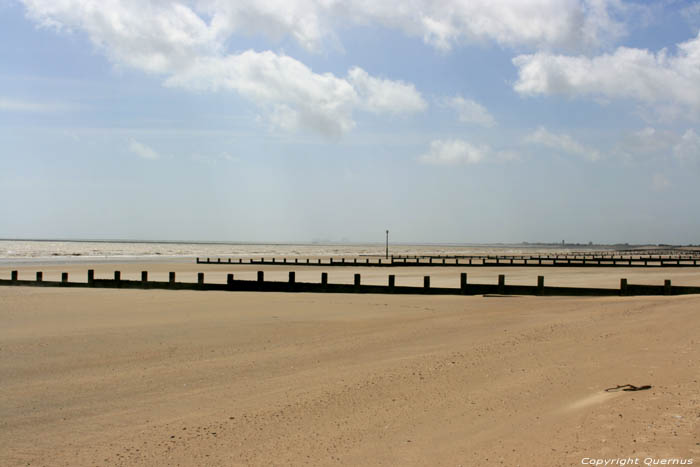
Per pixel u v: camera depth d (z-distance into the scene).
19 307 20.86
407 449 6.53
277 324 16.72
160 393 9.54
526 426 6.95
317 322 17.06
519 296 23.75
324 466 6.19
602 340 12.20
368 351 12.63
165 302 22.38
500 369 10.05
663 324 13.76
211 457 6.65
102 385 10.09
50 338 14.53
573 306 19.58
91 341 14.13
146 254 123.00
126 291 26.83
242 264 65.25
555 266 63.41
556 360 10.49
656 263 78.44
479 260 87.00
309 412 8.18
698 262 78.56
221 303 22.02
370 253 149.25
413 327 15.89
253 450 6.81
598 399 7.75
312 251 178.00
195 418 8.16
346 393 9.09
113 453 6.91
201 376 10.66
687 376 8.48
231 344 13.73
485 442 6.54
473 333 14.51
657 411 6.92
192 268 56.62
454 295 24.44
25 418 8.32
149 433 7.59
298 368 11.16
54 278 40.00
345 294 25.05
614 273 49.28
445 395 8.63
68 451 7.00
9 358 12.27
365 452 6.52
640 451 5.76
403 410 8.02
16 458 6.80
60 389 9.86
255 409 8.48
